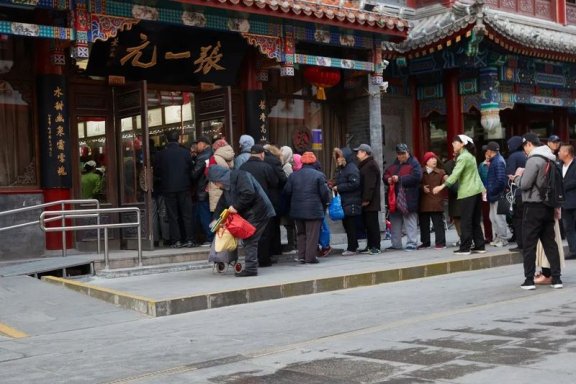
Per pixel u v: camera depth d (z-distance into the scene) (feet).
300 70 56.54
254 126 52.13
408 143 66.80
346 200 46.60
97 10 41.52
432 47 60.54
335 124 58.90
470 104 64.90
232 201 37.35
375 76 55.47
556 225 34.12
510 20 71.77
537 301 30.09
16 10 41.70
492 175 47.26
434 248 49.80
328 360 20.85
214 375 19.77
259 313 29.99
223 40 49.44
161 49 47.09
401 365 19.93
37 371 21.01
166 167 45.14
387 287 37.04
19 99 42.73
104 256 39.50
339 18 49.88
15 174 42.52
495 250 47.24
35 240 42.22
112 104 46.60
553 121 80.07
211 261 38.45
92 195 45.47
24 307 30.63
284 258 44.75
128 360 21.98
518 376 18.33
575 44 69.72
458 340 22.79
